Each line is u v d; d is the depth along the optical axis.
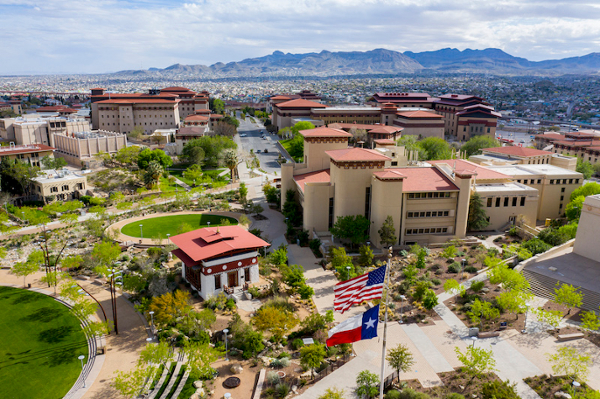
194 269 91.06
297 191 145.25
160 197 167.88
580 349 68.81
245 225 130.75
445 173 119.31
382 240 109.25
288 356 68.94
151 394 61.19
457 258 105.44
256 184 189.25
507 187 127.94
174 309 76.50
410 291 89.00
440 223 116.69
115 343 74.75
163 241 120.69
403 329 76.38
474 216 120.25
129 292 92.62
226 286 91.00
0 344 74.50
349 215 114.12
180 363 68.44
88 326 73.75
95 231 122.75
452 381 62.38
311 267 104.38
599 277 89.38
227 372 66.44
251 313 83.62
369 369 65.69
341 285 51.41
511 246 106.81
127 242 118.81
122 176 181.25
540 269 93.38
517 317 78.75
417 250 103.62
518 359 66.88
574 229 111.06
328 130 145.25
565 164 167.88
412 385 61.56
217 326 78.56
